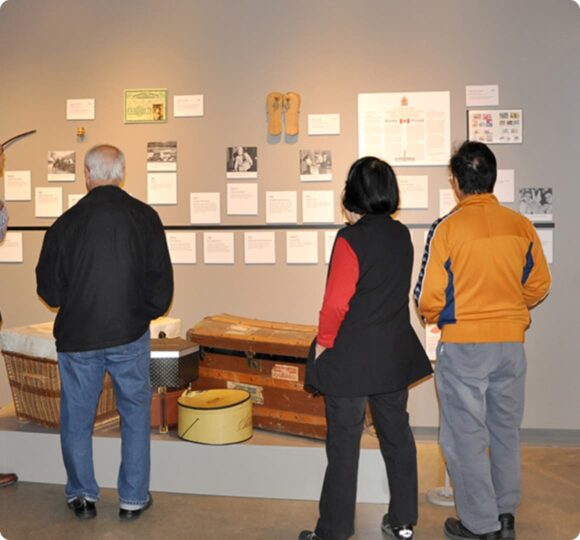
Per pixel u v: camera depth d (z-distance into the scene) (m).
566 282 3.61
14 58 3.88
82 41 3.83
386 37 3.63
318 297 3.73
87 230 2.62
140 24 3.79
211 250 3.79
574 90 3.56
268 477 2.94
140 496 2.76
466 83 3.60
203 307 3.82
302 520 2.74
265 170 3.73
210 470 2.97
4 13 3.88
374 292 2.31
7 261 3.94
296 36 3.68
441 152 3.61
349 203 2.38
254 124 3.73
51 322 3.61
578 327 3.62
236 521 2.73
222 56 3.74
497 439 2.55
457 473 2.48
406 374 2.38
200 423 2.96
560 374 3.65
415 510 2.49
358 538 2.57
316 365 2.36
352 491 2.38
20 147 3.90
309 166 3.70
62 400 2.73
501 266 2.38
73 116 3.85
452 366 2.44
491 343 2.39
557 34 3.55
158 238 2.76
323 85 3.67
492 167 2.46
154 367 3.10
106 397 3.21
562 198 3.59
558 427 3.66
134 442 2.75
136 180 3.82
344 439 2.36
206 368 3.27
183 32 3.76
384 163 2.37
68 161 3.86
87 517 2.76
